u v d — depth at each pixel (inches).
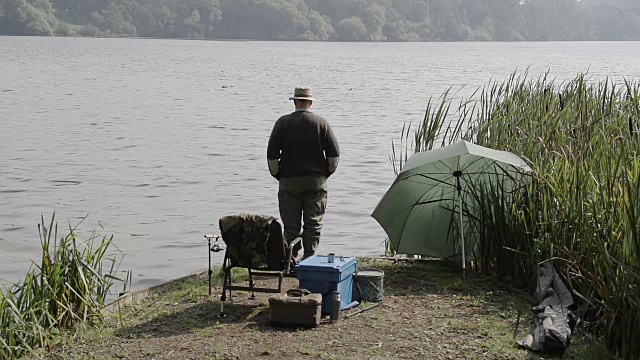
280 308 310.7
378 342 293.9
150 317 329.1
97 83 2396.7
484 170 382.3
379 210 391.2
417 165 355.6
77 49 4975.4
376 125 1353.3
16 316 305.3
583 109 426.0
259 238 323.6
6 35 7509.8
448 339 297.1
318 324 310.7
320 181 369.4
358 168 904.9
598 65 3405.5
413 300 345.1
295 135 366.9
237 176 853.2
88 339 307.9
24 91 2057.1
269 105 1737.2
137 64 3521.2
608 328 289.7
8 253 541.0
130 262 519.2
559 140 390.3
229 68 3316.9
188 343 295.7
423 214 395.2
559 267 335.3
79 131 1245.7
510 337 298.2
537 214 358.6
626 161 319.3
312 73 3034.0
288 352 284.4
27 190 770.8
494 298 348.2
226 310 333.4
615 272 294.2
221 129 1285.7
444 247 395.9
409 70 3235.7
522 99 471.2
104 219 654.5
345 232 613.3
